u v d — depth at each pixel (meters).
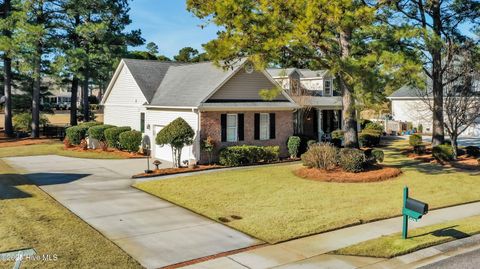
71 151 27.92
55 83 38.84
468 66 22.30
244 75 24.25
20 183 17.47
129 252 9.77
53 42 33.56
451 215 12.91
